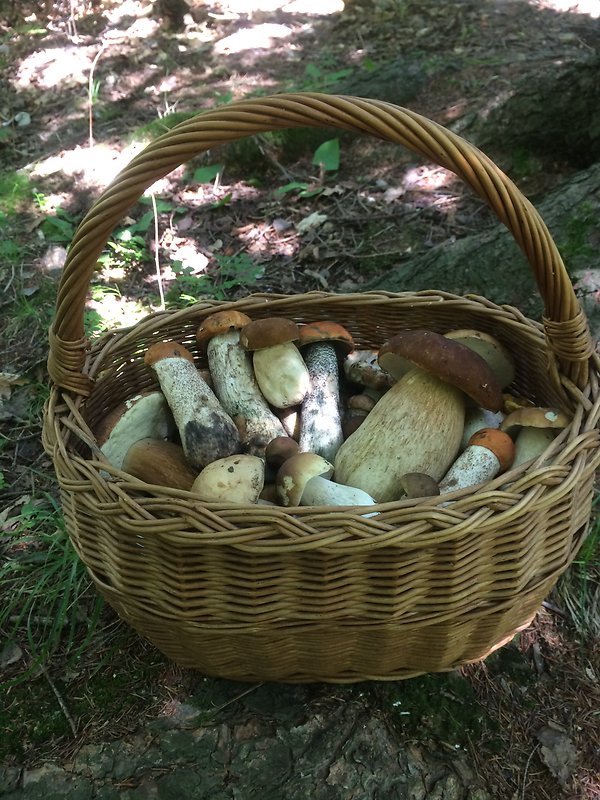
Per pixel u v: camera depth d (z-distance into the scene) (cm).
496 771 57
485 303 68
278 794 54
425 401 61
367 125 49
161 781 55
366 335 74
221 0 207
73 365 58
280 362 66
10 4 199
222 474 55
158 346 65
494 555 50
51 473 80
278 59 172
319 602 49
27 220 122
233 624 50
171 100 157
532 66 131
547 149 124
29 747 58
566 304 53
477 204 116
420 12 182
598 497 72
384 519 47
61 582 68
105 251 112
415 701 59
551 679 62
